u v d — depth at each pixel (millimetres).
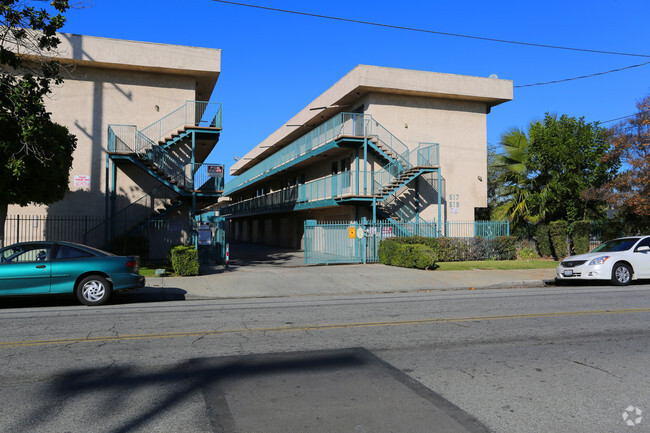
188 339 7035
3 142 11656
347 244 22812
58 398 4555
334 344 6695
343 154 26906
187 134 21688
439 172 23922
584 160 25062
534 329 7688
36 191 13789
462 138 26438
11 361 5832
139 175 22141
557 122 26000
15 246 10492
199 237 19859
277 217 42375
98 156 21594
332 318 8852
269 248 37906
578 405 4387
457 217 26062
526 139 26656
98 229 21375
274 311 9805
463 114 26547
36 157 12414
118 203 21812
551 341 6848
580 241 22766
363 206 24516
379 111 24812
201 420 4031
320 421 4016
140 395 4637
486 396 4609
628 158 21484
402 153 24938
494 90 26172
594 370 5434
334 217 29219
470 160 26547
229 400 4496
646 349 6383
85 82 21625
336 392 4715
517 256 24469
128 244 20156
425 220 25359
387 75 24141
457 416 4125
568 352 6230
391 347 6516
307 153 28531
